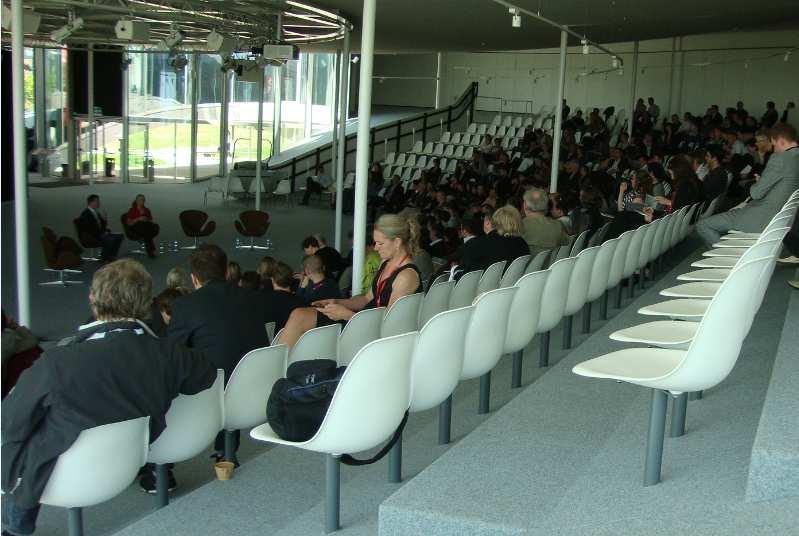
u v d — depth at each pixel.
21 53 7.04
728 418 3.52
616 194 14.64
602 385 4.46
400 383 3.14
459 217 12.76
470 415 4.65
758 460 2.46
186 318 3.93
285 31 17.70
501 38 17.78
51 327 9.27
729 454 3.07
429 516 2.86
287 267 5.59
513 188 15.30
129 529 3.41
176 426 3.24
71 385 2.78
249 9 13.38
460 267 6.53
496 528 2.77
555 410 4.04
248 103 26.88
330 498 3.15
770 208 6.73
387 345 3.00
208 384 3.10
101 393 2.82
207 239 15.41
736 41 22.83
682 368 2.68
